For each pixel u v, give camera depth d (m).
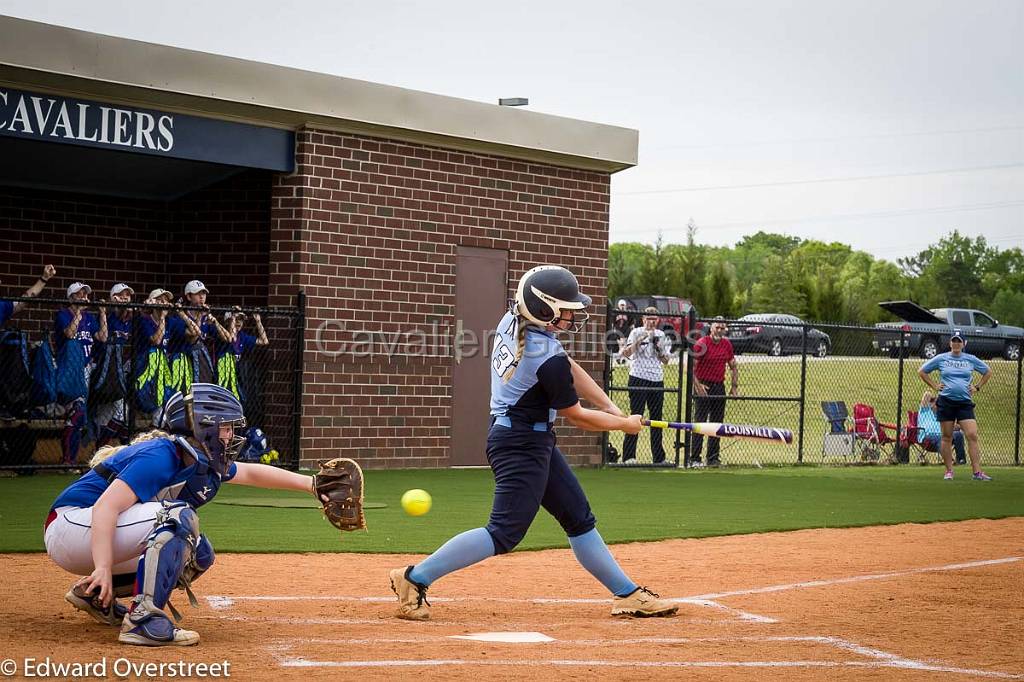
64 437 35.78
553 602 18.53
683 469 46.94
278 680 12.48
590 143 46.53
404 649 14.37
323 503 15.70
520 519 16.72
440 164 43.16
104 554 13.78
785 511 32.41
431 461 43.22
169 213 43.84
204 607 17.17
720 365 48.28
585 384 17.64
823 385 82.38
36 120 35.28
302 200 39.97
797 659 14.40
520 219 45.44
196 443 14.65
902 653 14.94
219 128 38.56
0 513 26.92
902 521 30.61
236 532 25.20
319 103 39.69
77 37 35.31
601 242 47.81
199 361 37.06
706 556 23.86
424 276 42.84
